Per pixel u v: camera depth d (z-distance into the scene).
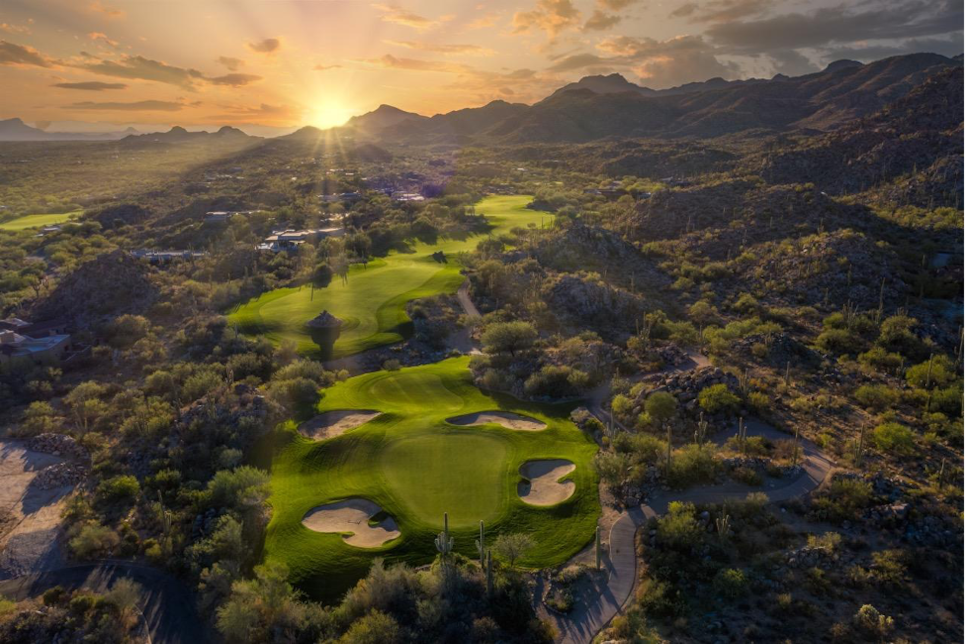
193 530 51.47
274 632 39.62
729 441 57.94
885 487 49.03
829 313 106.12
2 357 98.00
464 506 51.09
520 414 68.94
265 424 66.31
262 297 121.56
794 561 42.09
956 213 145.75
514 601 40.16
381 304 113.12
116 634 41.66
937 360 78.75
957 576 40.19
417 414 69.12
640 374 78.50
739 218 151.25
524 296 113.19
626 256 137.38
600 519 49.19
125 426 71.88
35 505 59.38
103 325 109.56
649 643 35.28
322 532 48.88
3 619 43.09
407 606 40.22
